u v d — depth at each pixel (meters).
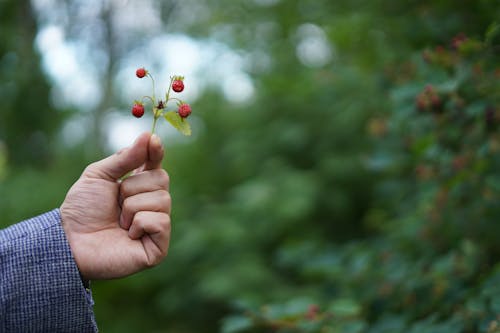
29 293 0.93
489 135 1.47
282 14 3.73
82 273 1.00
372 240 2.21
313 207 3.68
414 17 2.04
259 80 4.10
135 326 4.22
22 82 4.93
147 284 4.22
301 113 4.09
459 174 1.57
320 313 1.54
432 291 1.61
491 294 1.31
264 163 4.13
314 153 3.98
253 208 3.57
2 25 4.99
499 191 1.53
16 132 5.13
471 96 1.39
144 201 1.02
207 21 4.49
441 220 1.77
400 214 2.41
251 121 4.41
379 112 3.04
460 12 1.86
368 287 1.84
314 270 2.06
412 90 1.50
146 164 1.04
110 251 1.00
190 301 3.92
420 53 1.73
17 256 0.94
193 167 4.84
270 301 3.17
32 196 4.30
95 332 0.98
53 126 5.43
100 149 6.48
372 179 3.69
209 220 3.82
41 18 5.47
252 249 3.74
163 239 1.02
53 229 0.98
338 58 3.56
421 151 1.67
